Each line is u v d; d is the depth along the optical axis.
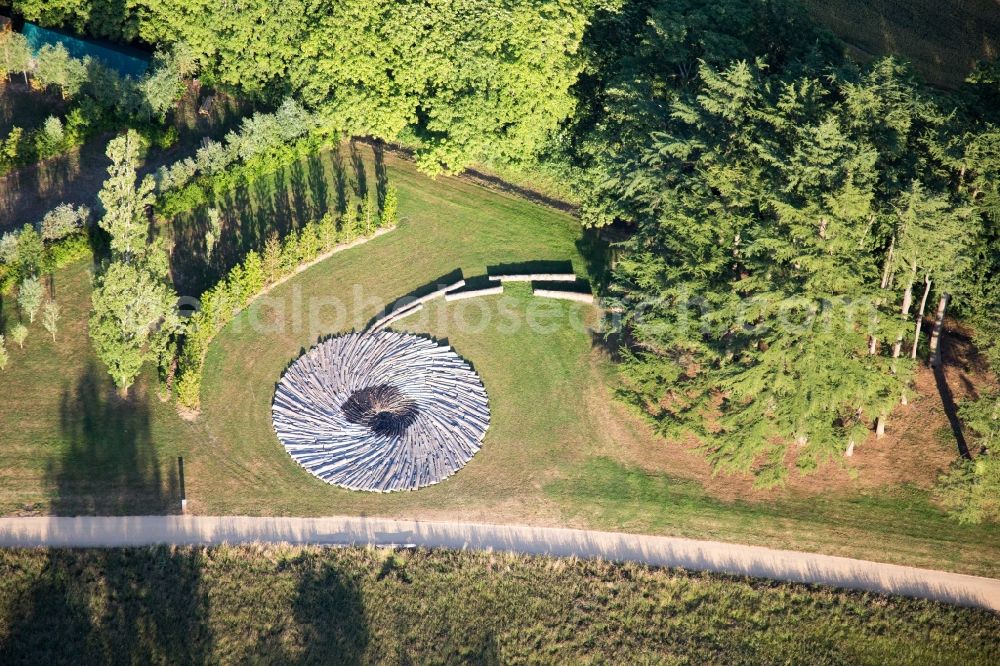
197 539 78.44
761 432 79.25
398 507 81.88
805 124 78.56
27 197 94.31
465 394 88.69
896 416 88.81
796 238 77.69
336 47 95.81
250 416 85.62
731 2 95.38
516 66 93.88
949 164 80.75
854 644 77.38
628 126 92.31
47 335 87.31
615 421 88.19
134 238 83.12
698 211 82.44
